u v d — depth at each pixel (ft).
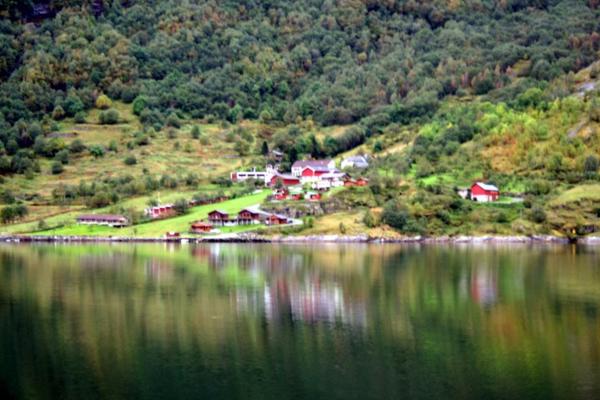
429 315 376.48
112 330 346.74
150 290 448.65
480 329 347.15
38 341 328.08
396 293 436.76
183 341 327.26
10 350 314.55
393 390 264.93
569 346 317.83
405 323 358.84
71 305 403.13
